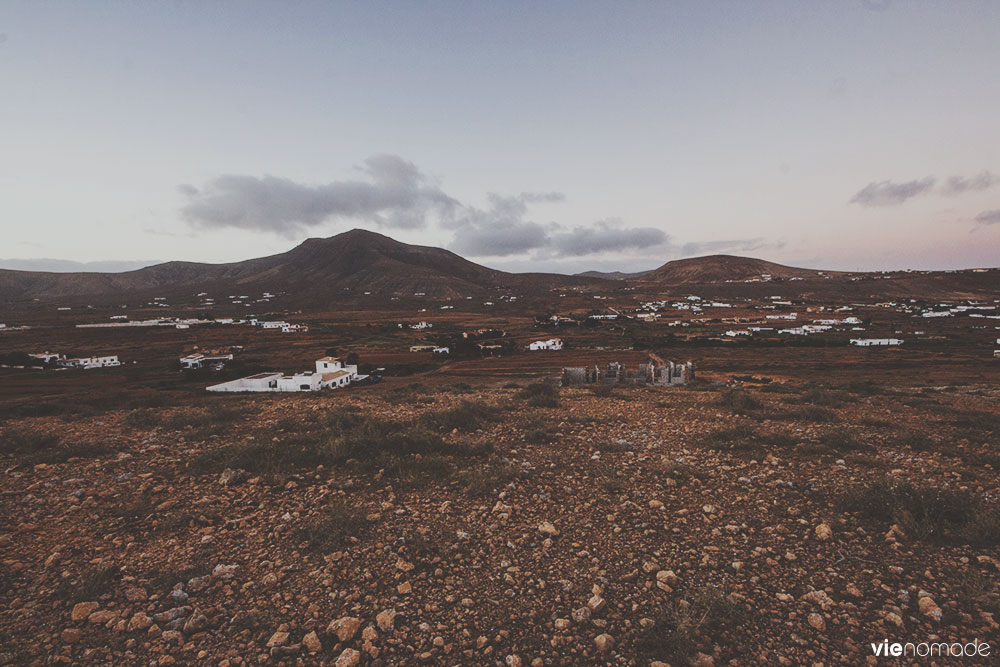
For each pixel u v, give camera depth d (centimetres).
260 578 513
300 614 457
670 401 1641
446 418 1262
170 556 559
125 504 699
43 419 1345
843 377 6650
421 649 411
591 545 585
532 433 1099
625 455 960
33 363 9244
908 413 1374
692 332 14025
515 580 511
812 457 923
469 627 438
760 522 636
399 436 1034
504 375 7569
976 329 13538
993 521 569
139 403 1750
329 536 591
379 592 489
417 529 626
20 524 641
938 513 613
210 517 661
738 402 1492
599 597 469
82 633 423
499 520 657
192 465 880
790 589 485
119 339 13612
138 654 402
